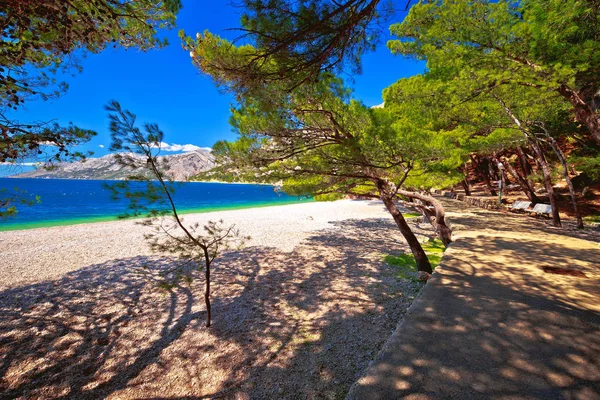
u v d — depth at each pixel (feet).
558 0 17.57
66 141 10.25
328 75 12.37
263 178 20.30
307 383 12.53
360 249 37.04
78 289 24.32
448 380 6.47
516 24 20.01
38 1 8.08
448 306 10.70
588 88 24.62
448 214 43.06
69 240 43.80
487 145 41.65
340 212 80.59
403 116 27.73
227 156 18.31
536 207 47.65
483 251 19.79
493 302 11.04
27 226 65.57
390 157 19.16
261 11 8.73
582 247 20.94
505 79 22.00
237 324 18.26
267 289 24.00
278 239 43.75
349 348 14.99
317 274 27.43
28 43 9.48
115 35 12.73
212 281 26.09
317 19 8.70
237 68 11.43
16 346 16.15
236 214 76.79
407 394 6.05
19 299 22.33
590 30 19.98
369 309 19.48
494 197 71.51
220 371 13.76
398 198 34.96
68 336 17.17
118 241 43.01
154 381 13.24
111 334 17.39
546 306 10.62
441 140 18.99
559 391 6.04
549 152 65.82
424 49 24.72
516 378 6.48
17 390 12.76
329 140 19.53
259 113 17.40
